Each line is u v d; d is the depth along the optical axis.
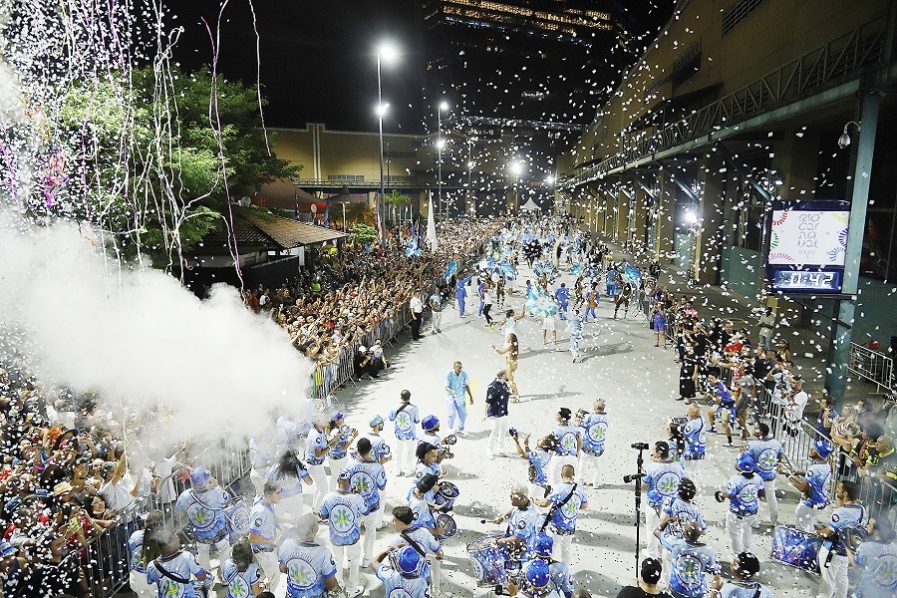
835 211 10.01
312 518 5.13
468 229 49.44
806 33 18.02
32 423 8.62
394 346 17.70
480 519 7.82
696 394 12.94
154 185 14.21
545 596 4.88
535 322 21.06
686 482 5.91
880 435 7.91
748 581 4.79
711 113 24.38
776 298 19.19
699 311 21.62
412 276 22.62
